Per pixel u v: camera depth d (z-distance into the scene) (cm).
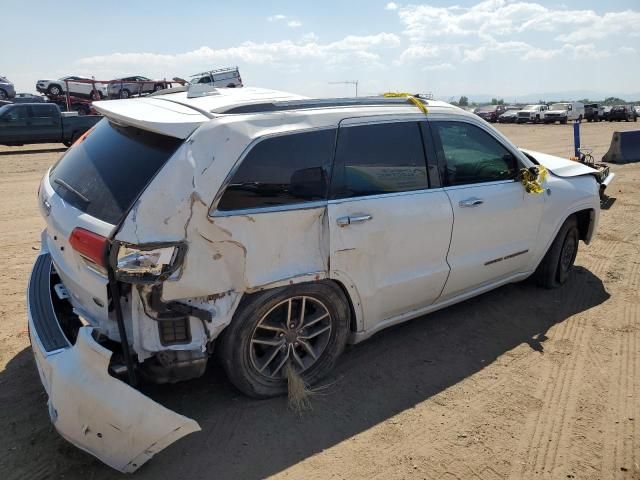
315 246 330
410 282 380
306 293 333
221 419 326
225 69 3150
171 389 354
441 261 398
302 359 357
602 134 2809
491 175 436
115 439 262
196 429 265
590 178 544
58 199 316
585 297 517
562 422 333
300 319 340
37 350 285
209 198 287
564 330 450
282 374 345
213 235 290
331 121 342
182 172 283
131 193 281
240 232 299
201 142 292
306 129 329
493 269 446
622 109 4709
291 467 290
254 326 320
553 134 2808
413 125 383
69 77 3381
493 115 4788
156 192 277
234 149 298
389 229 358
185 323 291
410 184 378
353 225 341
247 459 295
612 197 943
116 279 268
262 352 339
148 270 271
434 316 471
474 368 391
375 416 334
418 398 354
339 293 349
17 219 790
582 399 356
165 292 279
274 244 313
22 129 1819
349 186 345
